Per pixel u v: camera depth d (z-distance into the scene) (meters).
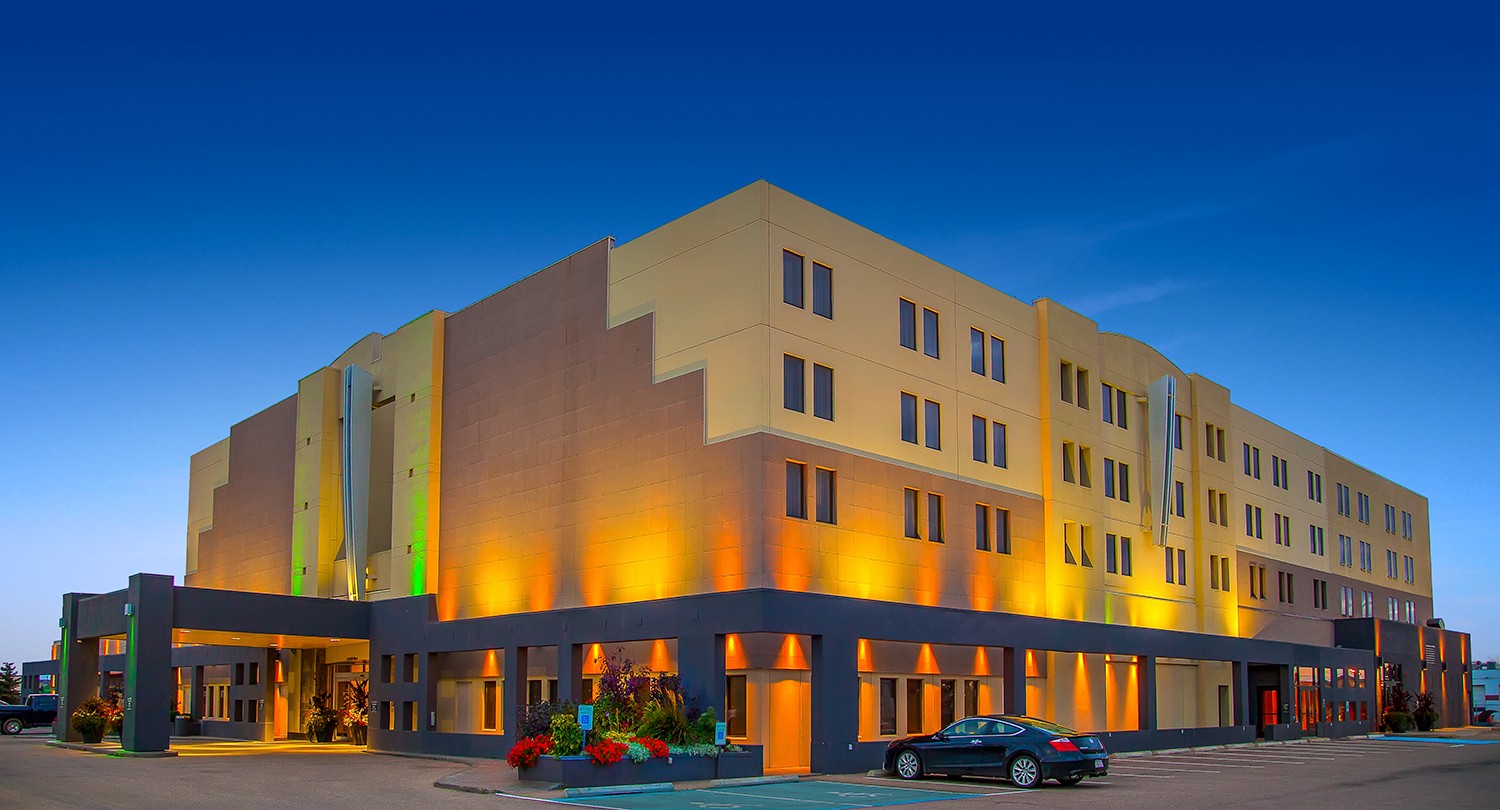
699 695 30.19
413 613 41.41
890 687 34.28
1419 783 27.66
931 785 26.83
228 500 57.09
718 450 32.25
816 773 29.64
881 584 33.91
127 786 25.50
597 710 29.25
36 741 45.56
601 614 33.56
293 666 49.78
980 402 39.22
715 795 24.64
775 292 32.28
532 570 38.06
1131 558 46.28
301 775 29.16
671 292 34.81
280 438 52.88
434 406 43.56
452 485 42.44
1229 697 52.09
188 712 59.19
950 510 36.97
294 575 48.91
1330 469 70.06
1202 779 28.61
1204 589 50.69
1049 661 40.16
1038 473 41.44
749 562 30.75
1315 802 23.05
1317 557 66.06
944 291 38.59
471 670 39.31
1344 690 57.81
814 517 32.12
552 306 39.28
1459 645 78.19
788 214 33.16
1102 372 46.03
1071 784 27.09
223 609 39.72
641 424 34.94
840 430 33.53
